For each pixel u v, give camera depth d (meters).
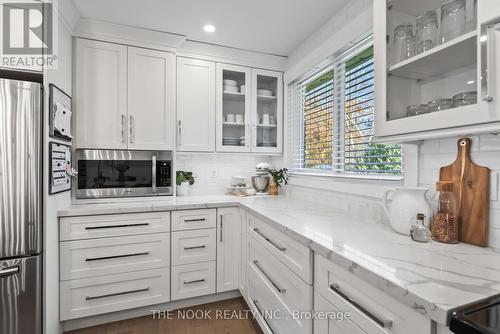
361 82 1.80
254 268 1.87
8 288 1.47
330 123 2.16
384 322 0.78
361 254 0.95
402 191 1.24
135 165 2.23
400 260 0.89
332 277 1.03
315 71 2.34
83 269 1.83
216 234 2.19
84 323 1.90
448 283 0.72
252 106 2.67
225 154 2.64
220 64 2.54
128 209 1.92
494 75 0.76
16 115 1.47
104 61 2.11
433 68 1.13
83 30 2.04
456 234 1.09
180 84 2.40
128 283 1.95
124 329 1.88
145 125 2.23
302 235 1.20
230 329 1.89
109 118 2.12
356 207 1.65
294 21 2.07
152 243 2.01
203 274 2.15
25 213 1.49
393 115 1.18
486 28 0.77
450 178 1.16
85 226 1.83
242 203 2.14
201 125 2.47
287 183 2.66
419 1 1.17
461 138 1.12
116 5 1.85
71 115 1.99
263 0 1.80
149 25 2.12
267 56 2.67
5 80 1.44
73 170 1.96
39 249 1.53
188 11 1.93
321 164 2.28
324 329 1.08
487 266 0.84
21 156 1.48
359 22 1.69
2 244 1.45
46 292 1.57
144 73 2.23
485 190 1.04
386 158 1.64
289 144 2.74
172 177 2.35
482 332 0.51
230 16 2.00
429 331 0.65
